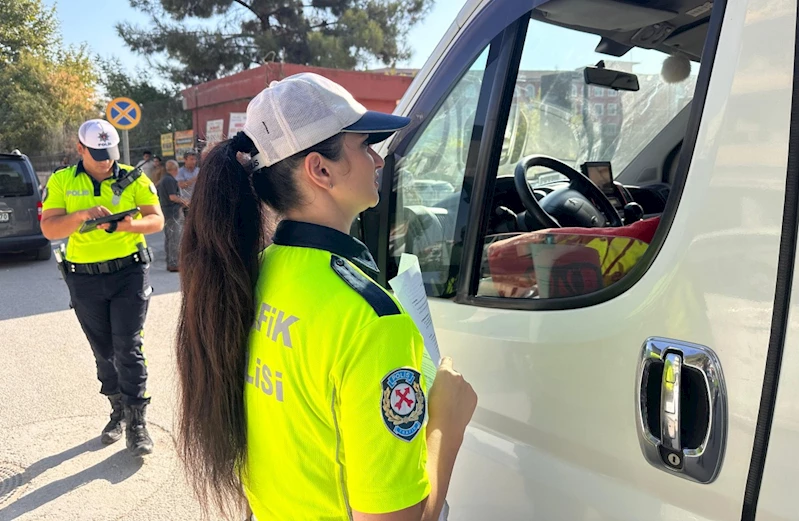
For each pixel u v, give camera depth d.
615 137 2.29
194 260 1.04
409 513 0.90
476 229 1.55
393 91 11.69
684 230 1.03
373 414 0.89
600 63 2.01
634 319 1.10
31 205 8.77
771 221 0.89
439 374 1.10
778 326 0.88
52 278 8.07
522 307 1.38
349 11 20.05
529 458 1.34
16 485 3.15
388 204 1.83
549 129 2.06
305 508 1.00
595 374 1.18
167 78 20.67
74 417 3.89
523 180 1.97
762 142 0.91
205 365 1.05
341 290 0.94
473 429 1.49
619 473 1.16
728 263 0.95
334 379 0.91
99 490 3.10
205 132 12.93
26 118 24.92
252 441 1.06
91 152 3.19
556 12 1.69
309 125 0.99
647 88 2.19
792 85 0.88
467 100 1.61
